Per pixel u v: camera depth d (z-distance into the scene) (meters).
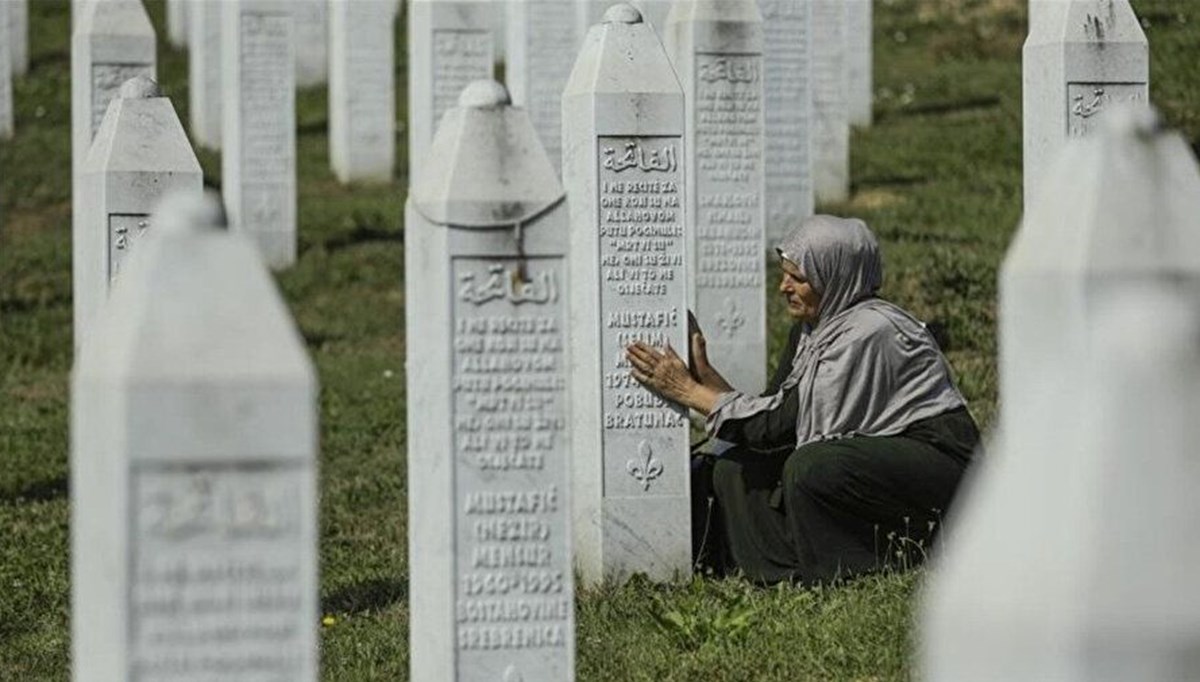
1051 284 12.96
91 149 26.92
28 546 28.19
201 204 13.15
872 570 22.73
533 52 48.19
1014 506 10.64
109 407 13.10
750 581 23.31
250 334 13.02
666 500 23.80
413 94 50.78
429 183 17.86
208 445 12.97
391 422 35.66
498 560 17.75
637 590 23.23
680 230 23.70
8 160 57.22
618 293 23.69
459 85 49.97
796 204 42.56
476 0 49.91
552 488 17.78
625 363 23.72
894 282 39.00
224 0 50.03
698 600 22.08
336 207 52.41
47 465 33.91
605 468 23.69
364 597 24.17
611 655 20.61
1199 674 10.21
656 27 45.34
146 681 13.09
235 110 48.06
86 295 26.98
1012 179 48.81
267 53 48.28
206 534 13.05
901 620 20.67
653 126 23.62
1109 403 10.45
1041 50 26.09
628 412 23.73
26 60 69.19
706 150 34.34
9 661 22.47
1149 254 12.86
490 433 17.73
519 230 17.70
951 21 68.00
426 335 17.84
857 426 23.16
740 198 34.44
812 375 23.14
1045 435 10.70
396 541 27.55
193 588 13.09
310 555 13.13
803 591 22.42
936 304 37.84
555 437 17.78
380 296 46.19
